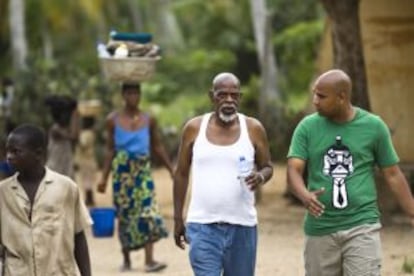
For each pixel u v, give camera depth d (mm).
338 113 8438
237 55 43312
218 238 8734
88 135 21250
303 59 36500
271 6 39125
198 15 44656
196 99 41500
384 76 20547
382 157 8547
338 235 8414
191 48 47062
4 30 40000
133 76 13617
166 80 43656
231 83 8750
